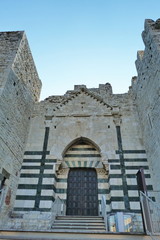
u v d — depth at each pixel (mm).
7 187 13555
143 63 16828
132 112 18922
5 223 12352
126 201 14156
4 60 15328
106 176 16078
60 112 19422
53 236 7934
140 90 17844
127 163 15922
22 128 16953
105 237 7746
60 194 15547
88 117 18938
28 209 14227
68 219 12805
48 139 17703
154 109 14406
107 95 20344
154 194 14242
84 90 20969
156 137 14156
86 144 18062
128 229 11367
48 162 16359
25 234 8039
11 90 14859
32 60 19828
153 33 14516
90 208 15188
